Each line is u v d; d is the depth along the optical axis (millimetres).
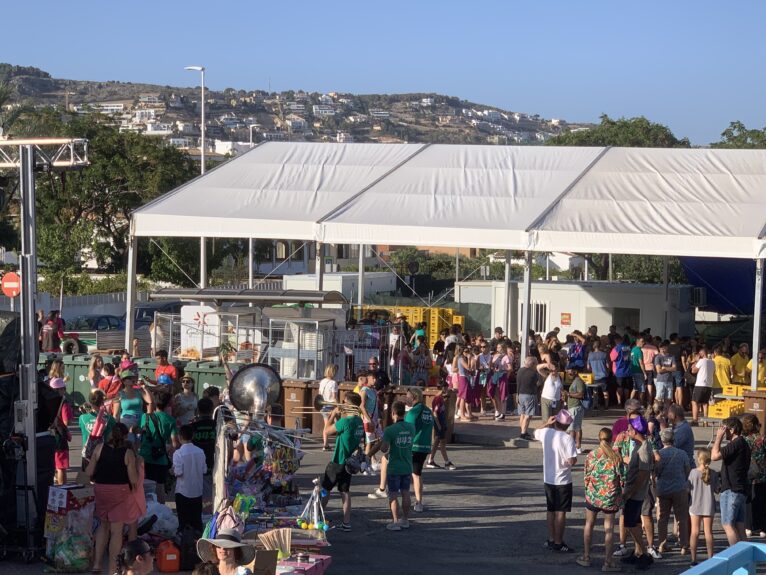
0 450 12578
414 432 15234
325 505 14570
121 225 62312
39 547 12562
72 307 43438
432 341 35906
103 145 61344
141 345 32281
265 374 13281
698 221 23953
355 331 23172
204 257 30844
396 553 13406
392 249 90875
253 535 11852
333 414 18078
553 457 13672
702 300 34906
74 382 23859
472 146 31328
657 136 74688
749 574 6340
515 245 24344
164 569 12031
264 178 29875
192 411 16234
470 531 14641
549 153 30172
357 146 32312
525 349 24266
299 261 78500
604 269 59594
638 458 12961
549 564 13156
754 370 22156
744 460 13266
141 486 12125
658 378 24922
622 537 13297
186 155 67562
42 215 58938
